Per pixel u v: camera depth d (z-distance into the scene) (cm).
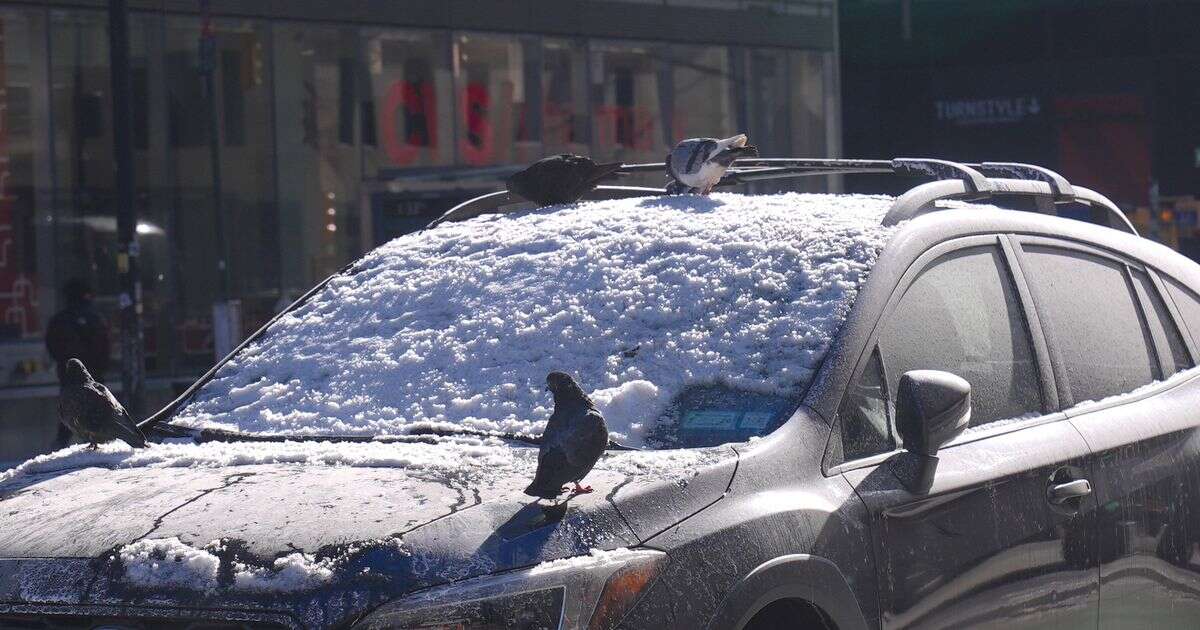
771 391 501
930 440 486
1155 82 5069
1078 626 556
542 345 550
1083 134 5116
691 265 566
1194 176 5075
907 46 5184
